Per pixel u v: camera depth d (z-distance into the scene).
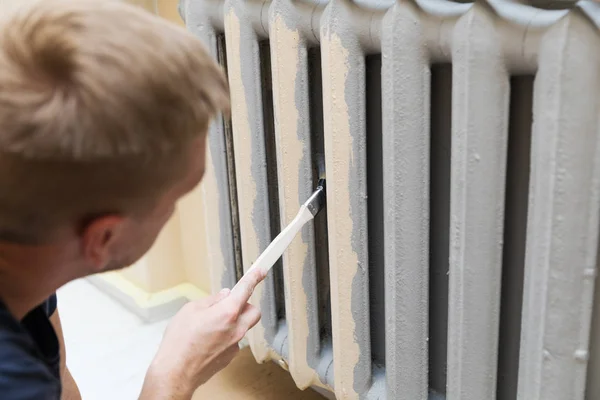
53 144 0.41
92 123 0.41
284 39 0.85
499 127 0.66
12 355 0.48
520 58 0.63
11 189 0.44
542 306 0.66
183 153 0.47
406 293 0.80
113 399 1.25
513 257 0.77
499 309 0.75
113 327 1.50
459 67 0.66
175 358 0.65
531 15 0.61
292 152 0.89
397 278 0.80
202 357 0.67
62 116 0.41
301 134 0.89
